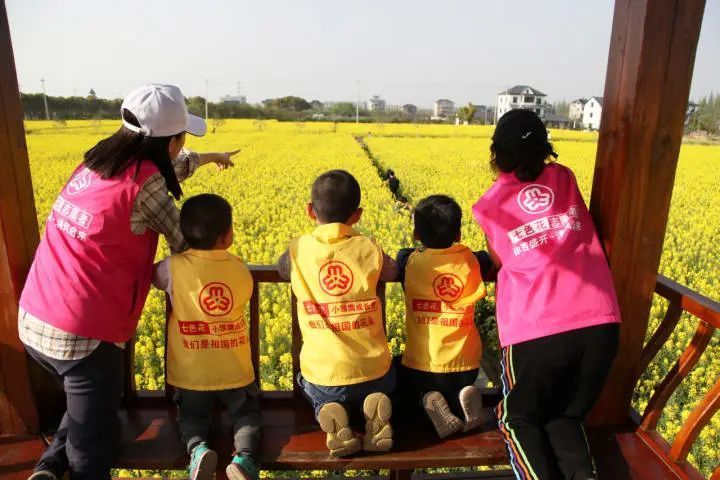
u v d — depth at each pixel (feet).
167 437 8.95
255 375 9.96
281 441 8.87
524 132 8.06
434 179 60.18
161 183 7.65
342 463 8.39
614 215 8.66
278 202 45.39
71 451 7.71
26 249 8.84
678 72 8.05
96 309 7.36
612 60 8.54
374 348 8.46
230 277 8.43
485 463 8.55
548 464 7.73
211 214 8.20
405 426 9.24
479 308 20.75
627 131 8.31
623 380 9.50
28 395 9.12
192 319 8.37
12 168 8.50
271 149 94.27
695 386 16.34
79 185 7.52
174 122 7.64
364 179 57.00
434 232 8.81
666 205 8.66
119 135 7.59
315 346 8.41
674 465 8.78
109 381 7.71
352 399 8.41
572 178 8.45
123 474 12.76
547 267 7.86
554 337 7.67
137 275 7.80
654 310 20.45
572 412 8.17
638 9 7.93
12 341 8.86
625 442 9.37
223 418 9.41
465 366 8.93
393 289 21.93
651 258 8.89
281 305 20.71
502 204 8.29
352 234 8.59
